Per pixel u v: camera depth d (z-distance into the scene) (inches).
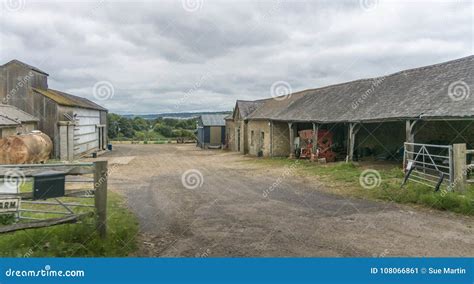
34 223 201.2
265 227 277.3
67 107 1011.3
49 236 211.8
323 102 880.9
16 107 933.8
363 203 363.3
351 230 266.5
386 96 668.7
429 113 482.9
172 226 281.0
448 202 328.2
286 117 915.4
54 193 210.5
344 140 959.6
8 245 203.0
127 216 302.0
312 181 526.0
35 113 943.0
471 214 307.7
